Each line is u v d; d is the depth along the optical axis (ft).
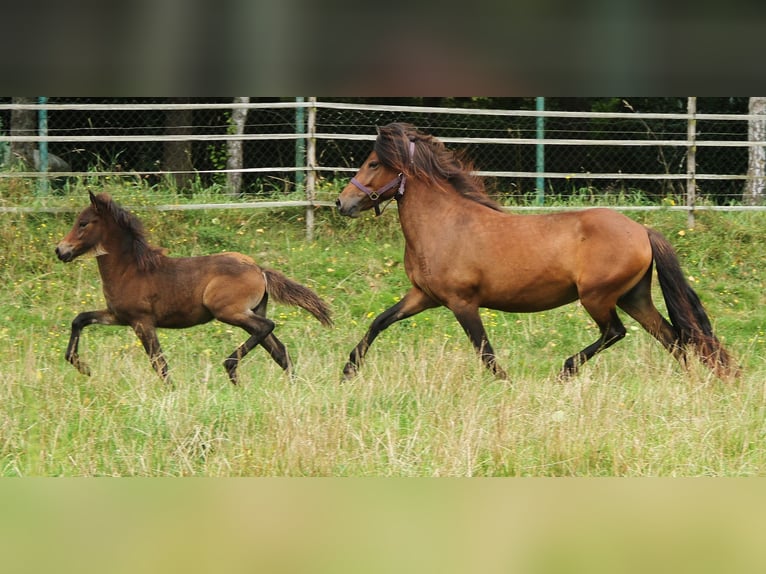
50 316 40.42
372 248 47.34
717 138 61.98
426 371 29.53
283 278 31.96
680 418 24.79
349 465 22.35
